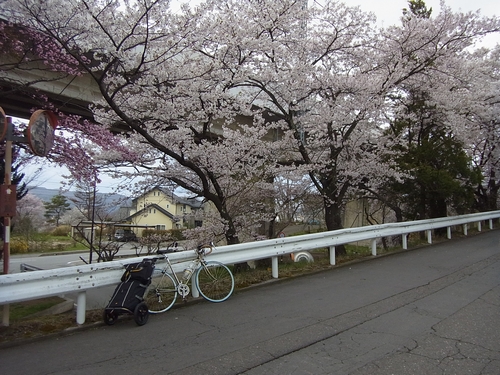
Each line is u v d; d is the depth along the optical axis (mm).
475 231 16672
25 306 7250
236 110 10414
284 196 13867
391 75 11656
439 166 14094
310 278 8188
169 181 11211
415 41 11867
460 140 14867
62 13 7652
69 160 10312
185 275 6441
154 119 9258
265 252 7797
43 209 37844
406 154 13977
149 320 5551
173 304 6145
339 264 9422
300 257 10914
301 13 10492
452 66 13242
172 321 5488
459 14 11984
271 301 6449
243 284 7512
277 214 13578
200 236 11227
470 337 4684
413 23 11695
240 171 11062
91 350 4445
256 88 11852
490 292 6711
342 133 12578
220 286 7023
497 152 19812
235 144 10453
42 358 4223
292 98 11250
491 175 21891
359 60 12133
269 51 10633
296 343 4570
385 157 13562
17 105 11094
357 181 12852
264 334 4891
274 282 7797
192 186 11422
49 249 28750
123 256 15688
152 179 11047
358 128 12648
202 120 9461
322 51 11758
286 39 11148
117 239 17453
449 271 8469
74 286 5156
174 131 9242
